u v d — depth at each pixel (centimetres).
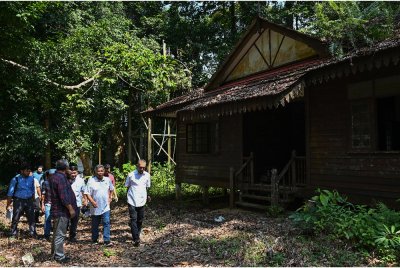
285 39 1240
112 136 2406
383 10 932
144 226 1013
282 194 1116
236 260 657
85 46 1727
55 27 1964
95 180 834
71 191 718
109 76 1795
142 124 2389
